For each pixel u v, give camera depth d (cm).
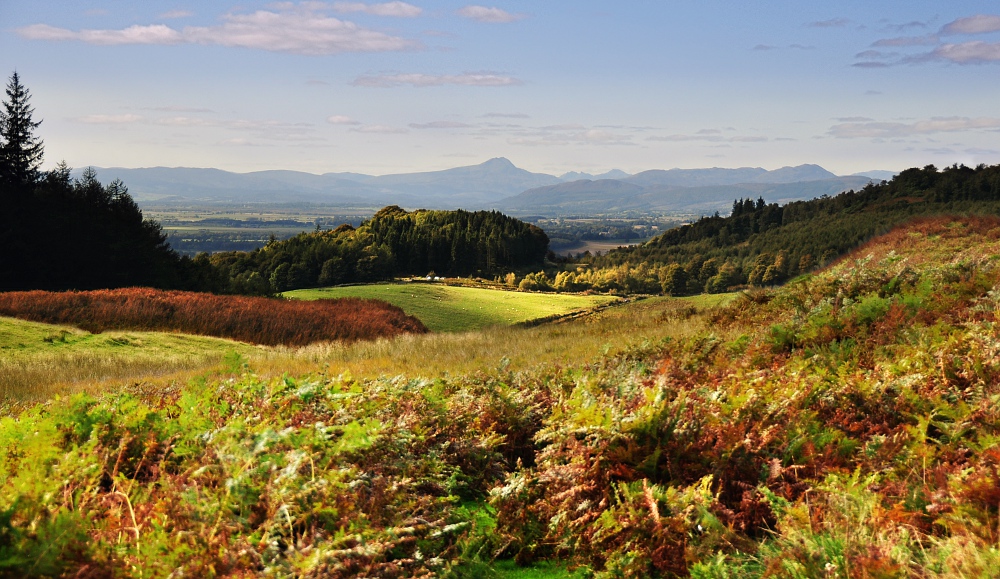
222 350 2784
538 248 17725
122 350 2575
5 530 262
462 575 368
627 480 446
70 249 5925
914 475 409
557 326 2470
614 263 17462
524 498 456
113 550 282
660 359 943
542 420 605
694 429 468
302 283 10888
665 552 367
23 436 396
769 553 338
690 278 13562
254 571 277
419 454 508
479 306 7894
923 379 596
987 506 335
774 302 1440
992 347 640
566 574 390
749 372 745
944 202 11875
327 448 379
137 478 404
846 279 1366
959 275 1210
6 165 6725
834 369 734
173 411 602
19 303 3148
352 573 303
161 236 7075
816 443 466
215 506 308
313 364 1684
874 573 282
